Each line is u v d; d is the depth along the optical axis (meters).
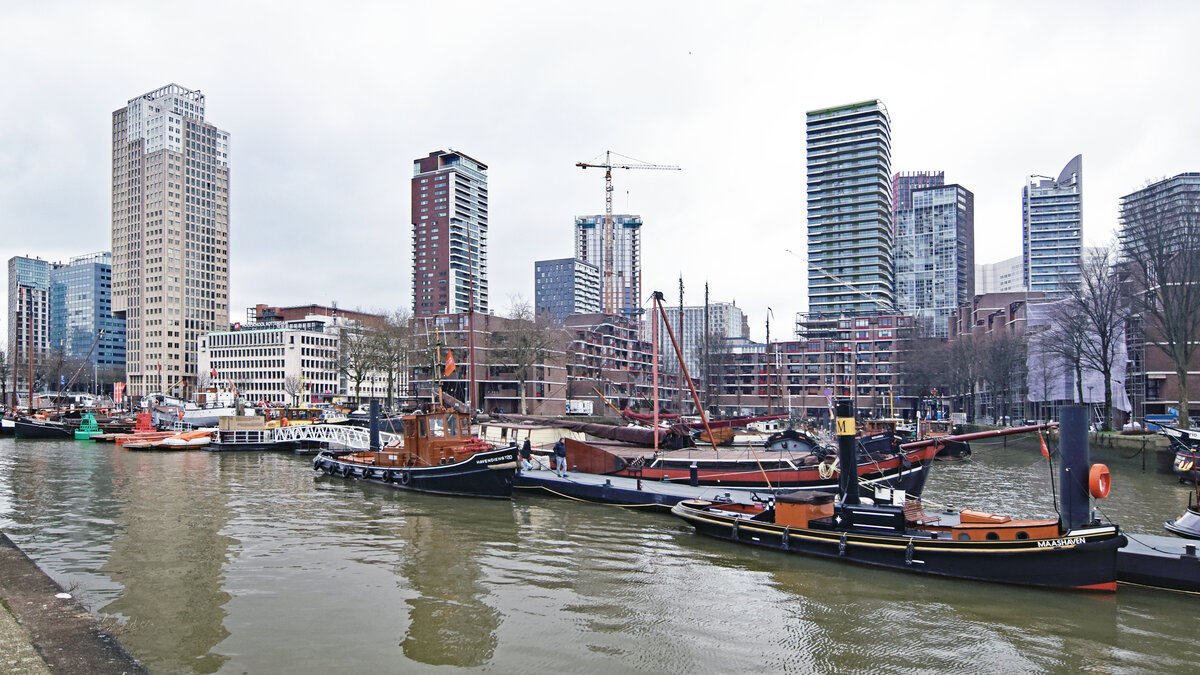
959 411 141.75
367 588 20.39
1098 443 67.88
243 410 90.94
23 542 26.38
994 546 20.06
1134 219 73.94
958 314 170.38
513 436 50.75
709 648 16.05
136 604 18.92
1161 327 72.50
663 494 32.22
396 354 111.94
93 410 107.19
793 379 163.50
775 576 21.41
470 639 16.47
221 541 26.58
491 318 133.50
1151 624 17.34
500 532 28.14
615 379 158.00
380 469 41.91
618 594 19.86
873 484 28.50
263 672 14.59
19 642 12.77
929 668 15.04
